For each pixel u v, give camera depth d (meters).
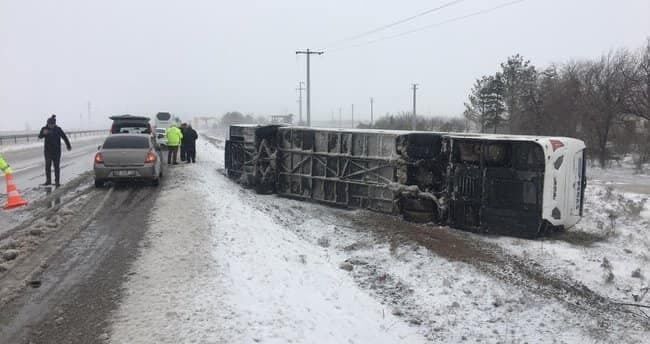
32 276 6.39
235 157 18.28
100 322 5.00
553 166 10.18
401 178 12.35
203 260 6.87
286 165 15.97
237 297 5.59
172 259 6.98
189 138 22.81
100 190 13.50
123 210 10.66
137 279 6.23
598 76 37.94
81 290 5.89
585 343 5.95
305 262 7.65
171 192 12.88
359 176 13.70
